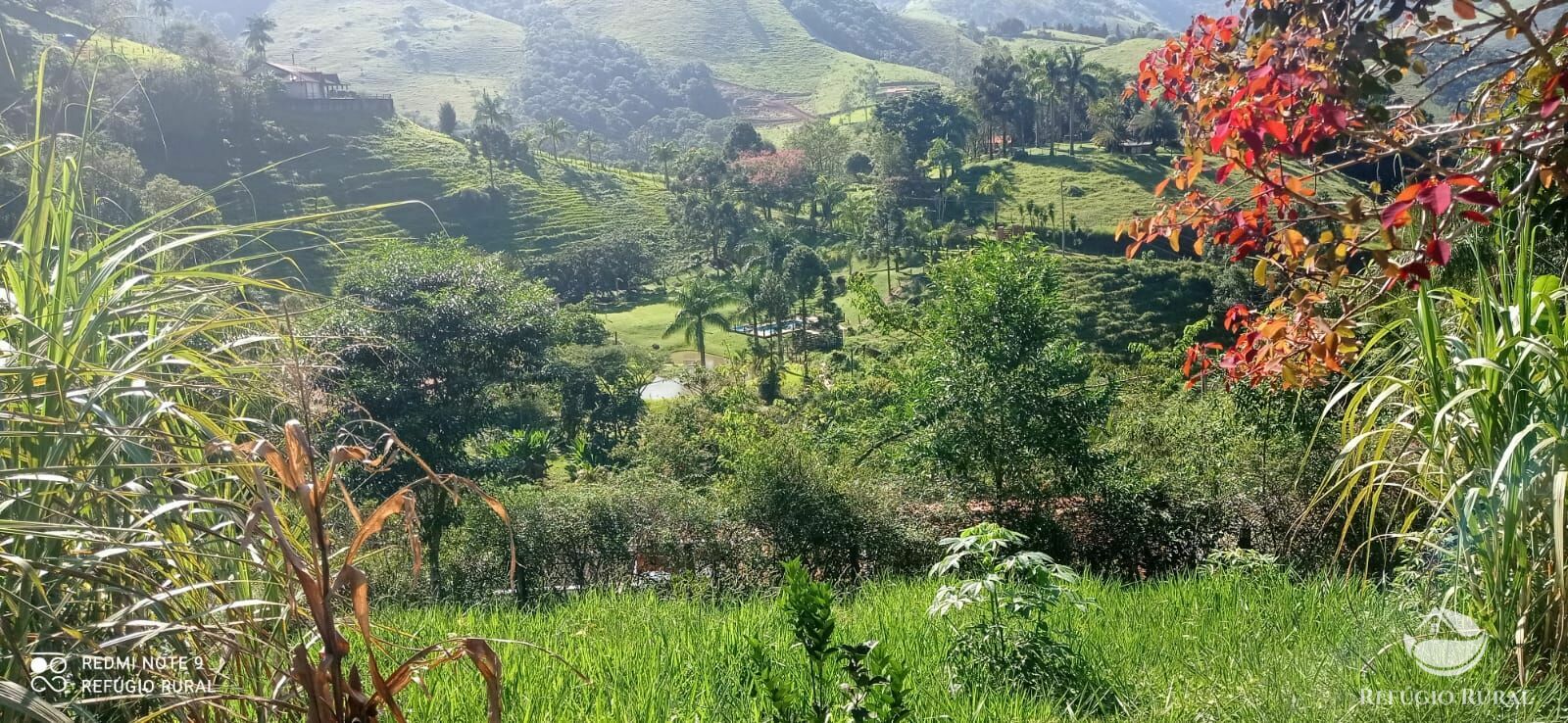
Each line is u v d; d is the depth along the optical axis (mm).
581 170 127625
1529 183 2945
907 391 17234
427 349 22406
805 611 3494
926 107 134000
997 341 15461
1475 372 4031
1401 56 2701
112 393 2480
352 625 2805
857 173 132250
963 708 4523
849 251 96375
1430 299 4125
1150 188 107625
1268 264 3557
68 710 2238
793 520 14570
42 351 2480
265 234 2621
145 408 2691
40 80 2639
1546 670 3947
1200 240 3738
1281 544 12523
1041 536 14797
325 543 2164
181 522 2305
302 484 2117
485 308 23609
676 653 5211
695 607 7902
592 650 5344
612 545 14695
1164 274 65875
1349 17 2887
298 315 2678
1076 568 14703
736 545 14898
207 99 86688
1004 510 15305
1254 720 4199
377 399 20953
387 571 11172
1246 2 3256
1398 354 4555
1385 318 5109
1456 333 4402
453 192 108562
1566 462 3645
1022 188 112312
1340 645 4945
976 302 15469
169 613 2309
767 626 6074
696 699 4391
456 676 4168
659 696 4340
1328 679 4441
